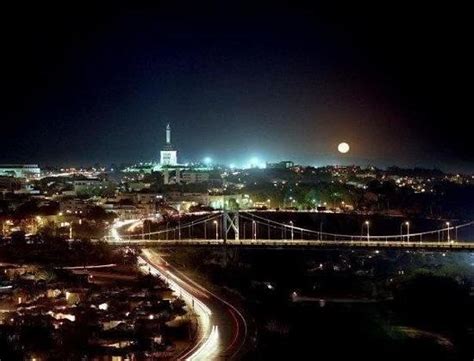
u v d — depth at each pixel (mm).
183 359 181000
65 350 179375
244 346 193625
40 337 183875
